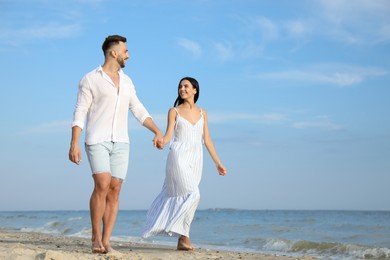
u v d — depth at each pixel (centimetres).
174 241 1059
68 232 1561
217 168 616
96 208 469
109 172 471
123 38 491
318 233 1800
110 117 476
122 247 644
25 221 3562
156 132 498
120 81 485
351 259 870
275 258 590
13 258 415
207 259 520
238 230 1972
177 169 576
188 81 598
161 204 593
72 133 470
